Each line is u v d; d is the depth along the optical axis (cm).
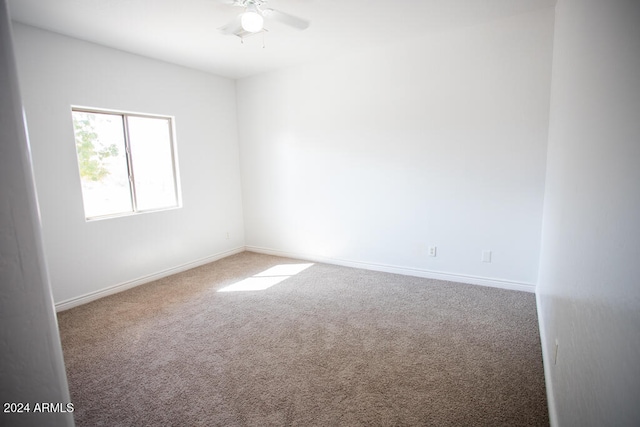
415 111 336
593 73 119
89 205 325
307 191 424
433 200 340
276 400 175
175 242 395
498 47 288
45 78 277
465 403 169
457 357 209
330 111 389
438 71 318
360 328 249
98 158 329
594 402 88
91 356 218
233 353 220
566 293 144
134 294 328
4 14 27
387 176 363
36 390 32
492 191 309
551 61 270
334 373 196
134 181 358
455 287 324
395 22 286
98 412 168
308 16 271
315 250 432
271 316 273
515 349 216
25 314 30
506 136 295
